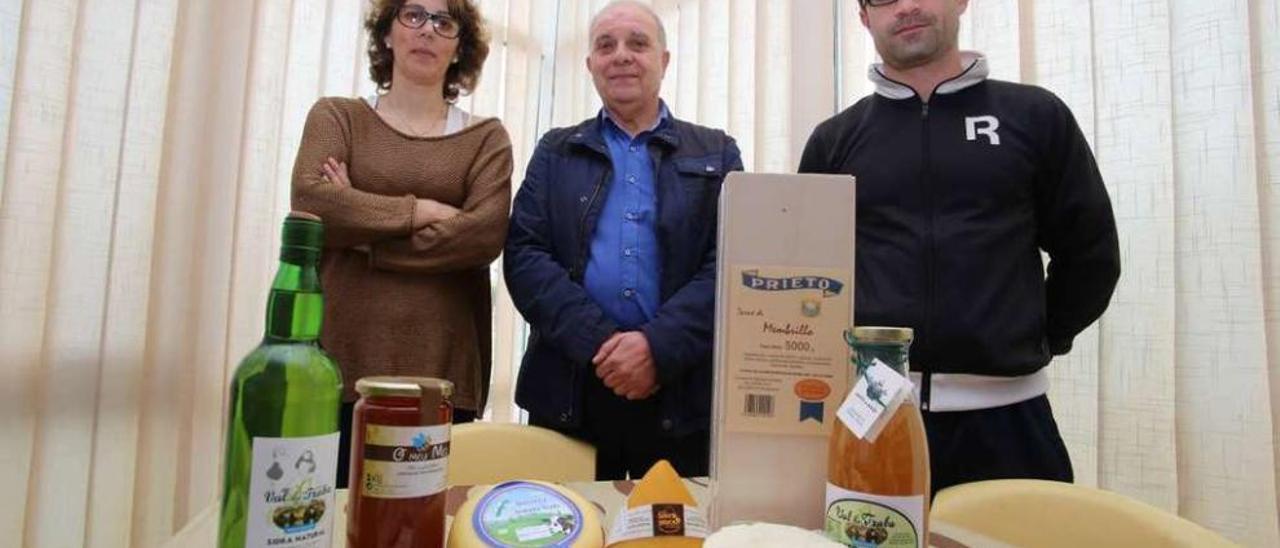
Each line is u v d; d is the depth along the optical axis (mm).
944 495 908
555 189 1548
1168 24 1537
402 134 1456
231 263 1685
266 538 447
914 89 1376
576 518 552
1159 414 1511
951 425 1268
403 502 479
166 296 1605
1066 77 1657
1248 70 1442
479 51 1651
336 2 1841
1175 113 1518
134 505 1560
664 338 1326
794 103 2145
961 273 1244
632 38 1562
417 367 1351
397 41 1511
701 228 1503
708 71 2191
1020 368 1229
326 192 1315
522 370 1536
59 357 1440
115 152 1502
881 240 1333
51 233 1419
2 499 1372
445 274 1418
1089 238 1284
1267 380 1411
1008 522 881
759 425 616
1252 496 1413
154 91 1555
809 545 470
